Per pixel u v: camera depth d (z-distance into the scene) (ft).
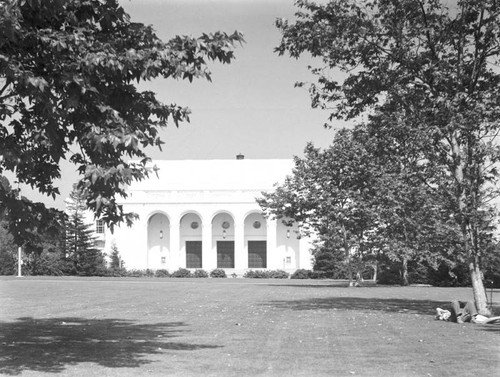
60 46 30.66
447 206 66.64
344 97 74.23
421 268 170.19
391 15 69.97
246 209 269.03
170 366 33.99
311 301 86.94
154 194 272.10
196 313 66.18
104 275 243.19
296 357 36.99
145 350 39.63
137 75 34.76
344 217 142.61
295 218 157.07
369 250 143.74
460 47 68.64
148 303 80.89
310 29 71.41
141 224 270.46
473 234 66.08
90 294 99.91
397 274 178.50
